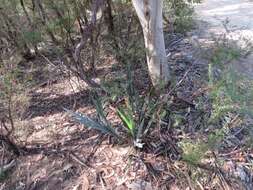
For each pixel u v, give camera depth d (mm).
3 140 2904
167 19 4273
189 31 4348
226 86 2576
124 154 2760
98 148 2869
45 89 3617
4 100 2918
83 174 2711
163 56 3004
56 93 3549
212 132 2693
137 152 2738
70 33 3340
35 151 2975
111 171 2678
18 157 2953
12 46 3662
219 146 2643
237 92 2566
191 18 4504
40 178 2787
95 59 3594
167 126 2867
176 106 3033
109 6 3396
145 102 2838
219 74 3246
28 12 3391
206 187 2510
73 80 3582
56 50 3307
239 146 2734
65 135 3064
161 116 2805
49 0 3014
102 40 3611
